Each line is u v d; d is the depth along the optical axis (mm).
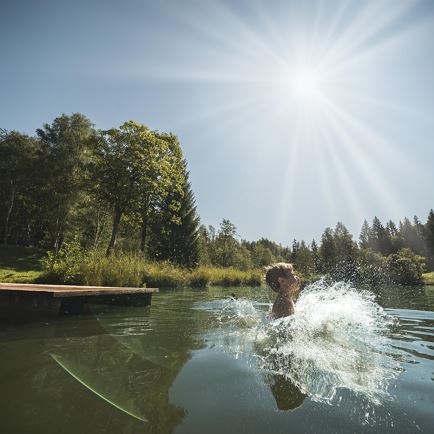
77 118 29766
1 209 33312
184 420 1032
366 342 1984
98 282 8078
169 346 1965
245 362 1617
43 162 28719
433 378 1387
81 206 28750
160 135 24594
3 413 1068
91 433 946
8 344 2059
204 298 6051
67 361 1660
